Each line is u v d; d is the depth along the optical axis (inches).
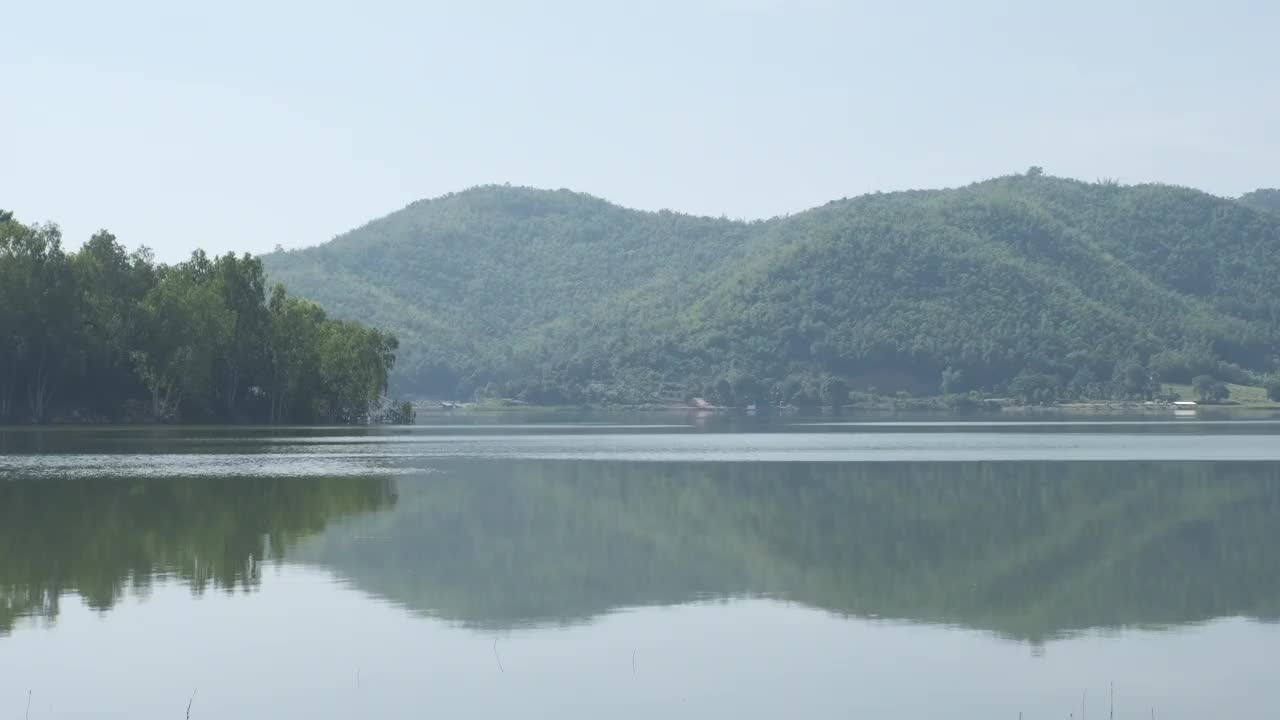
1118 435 6461.6
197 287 7003.0
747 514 2412.6
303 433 6422.2
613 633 1322.6
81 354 6569.9
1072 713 1044.5
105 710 1042.7
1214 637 1309.1
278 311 7677.2
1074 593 1552.7
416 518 2308.1
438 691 1096.8
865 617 1406.3
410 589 1561.3
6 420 6683.1
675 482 3147.1
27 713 1034.1
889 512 2445.9
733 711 1045.2
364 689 1104.2
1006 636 1312.7
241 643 1264.8
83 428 6501.0
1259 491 2859.3
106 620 1368.1
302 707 1052.5
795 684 1123.9
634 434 6914.4
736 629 1342.3
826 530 2160.4
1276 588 1588.3
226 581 1609.3
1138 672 1166.3
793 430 7652.6
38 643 1261.1
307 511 2397.9
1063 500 2667.3
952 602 1496.1
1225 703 1072.2
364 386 7810.0
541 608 1449.3
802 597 1523.1
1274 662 1200.8
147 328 6850.4
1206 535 2091.5
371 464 3809.1
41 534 2030.0
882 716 1033.5
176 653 1222.9
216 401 7372.1
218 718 1023.0
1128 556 1854.1
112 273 7273.6
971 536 2082.9
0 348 6481.3
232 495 2696.9
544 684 1120.8
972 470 3572.8
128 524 2171.5
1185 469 3585.1
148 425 6924.2
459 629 1333.7
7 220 7150.6
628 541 2010.3
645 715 1031.0
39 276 6604.3
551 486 3006.9
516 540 2015.3
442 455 4370.1
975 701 1075.3
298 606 1449.3
